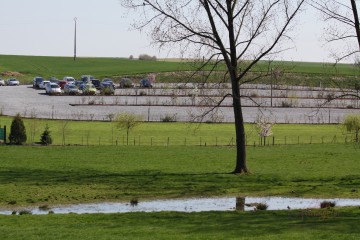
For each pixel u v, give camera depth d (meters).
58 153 103.00
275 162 97.06
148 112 166.88
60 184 72.12
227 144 123.50
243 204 62.03
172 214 52.19
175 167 90.31
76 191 67.69
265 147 117.94
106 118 163.38
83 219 49.44
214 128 149.88
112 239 40.12
